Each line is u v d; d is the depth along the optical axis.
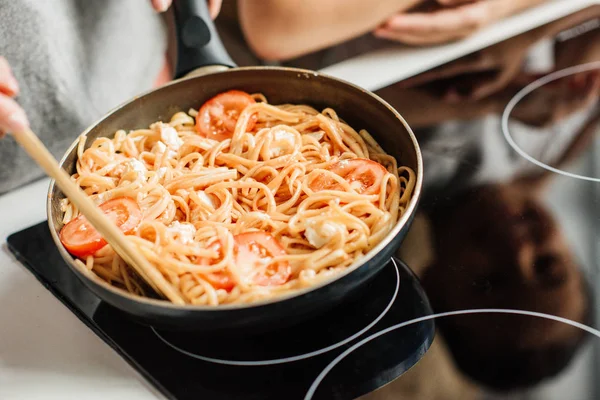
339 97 0.93
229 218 0.81
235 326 0.63
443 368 0.67
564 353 0.67
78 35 1.19
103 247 0.76
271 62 1.51
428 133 1.03
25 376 0.71
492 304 0.74
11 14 1.07
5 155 1.13
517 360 0.67
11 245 0.88
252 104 0.94
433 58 1.27
